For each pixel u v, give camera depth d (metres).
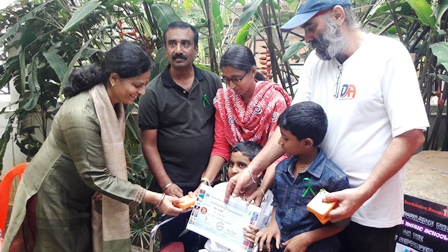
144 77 1.30
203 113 1.69
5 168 3.00
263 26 2.24
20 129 2.62
